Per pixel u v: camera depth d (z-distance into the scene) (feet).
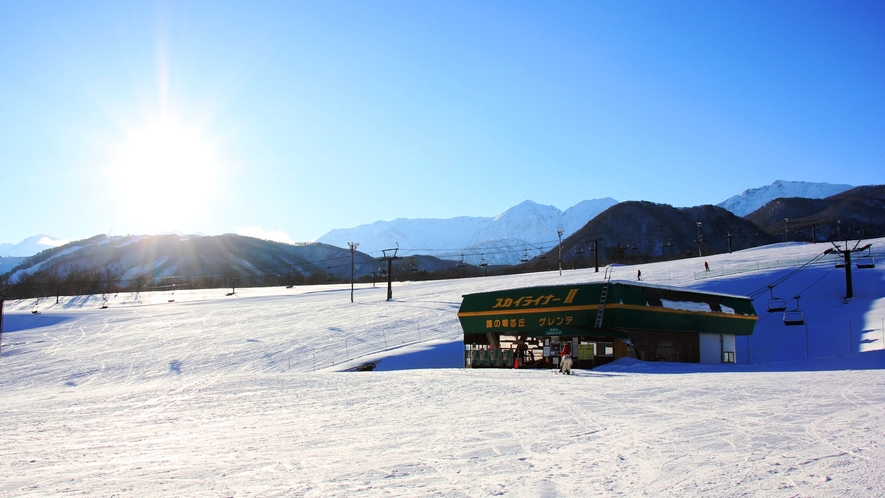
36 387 154.10
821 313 191.83
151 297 436.35
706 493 22.71
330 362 169.07
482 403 54.75
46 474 28.96
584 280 294.46
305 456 32.12
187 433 41.75
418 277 562.66
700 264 314.14
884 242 313.53
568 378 81.56
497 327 137.59
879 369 93.09
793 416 41.09
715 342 139.13
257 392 68.33
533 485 24.53
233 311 294.87
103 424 47.44
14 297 467.52
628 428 38.47
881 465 26.40
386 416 47.80
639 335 126.21
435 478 26.21
